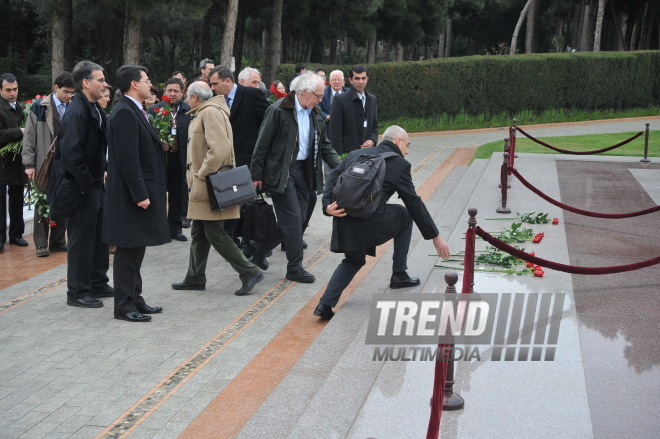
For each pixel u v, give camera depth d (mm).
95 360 5137
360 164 5285
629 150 16844
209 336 5652
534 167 13555
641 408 3703
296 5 30469
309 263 7859
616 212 9227
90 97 6113
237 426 4168
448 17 43656
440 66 26203
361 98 8758
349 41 44781
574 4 47562
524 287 5785
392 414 3701
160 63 39375
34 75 40969
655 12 42875
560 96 27844
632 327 4887
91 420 4227
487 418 3611
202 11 20531
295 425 3717
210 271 7637
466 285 3830
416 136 24609
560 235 7820
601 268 5391
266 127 6727
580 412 3666
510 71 26922
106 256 6703
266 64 35125
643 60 29031
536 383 4012
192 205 6430
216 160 6297
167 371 4957
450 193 11820
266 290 6867
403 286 6078
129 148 5617
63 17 24234
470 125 26906
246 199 6406
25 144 7703
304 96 6723
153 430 4113
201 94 6445
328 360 4844
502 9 54812
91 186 6230
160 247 8609
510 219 8688
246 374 4922
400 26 32969
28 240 8945
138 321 5957
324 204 5504
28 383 4738
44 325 5879
